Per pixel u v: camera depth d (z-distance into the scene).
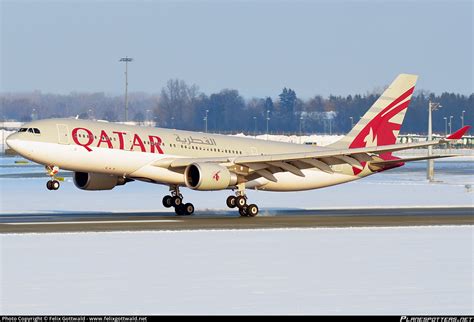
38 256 48.19
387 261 46.66
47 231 62.69
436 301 35.88
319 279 40.84
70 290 37.94
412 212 85.50
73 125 77.50
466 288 38.66
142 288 38.44
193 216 80.19
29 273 42.09
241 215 80.94
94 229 64.38
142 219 75.00
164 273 42.34
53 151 75.81
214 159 79.62
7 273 42.06
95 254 49.16
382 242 56.16
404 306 34.91
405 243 55.59
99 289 38.19
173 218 76.88
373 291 37.94
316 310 34.22
